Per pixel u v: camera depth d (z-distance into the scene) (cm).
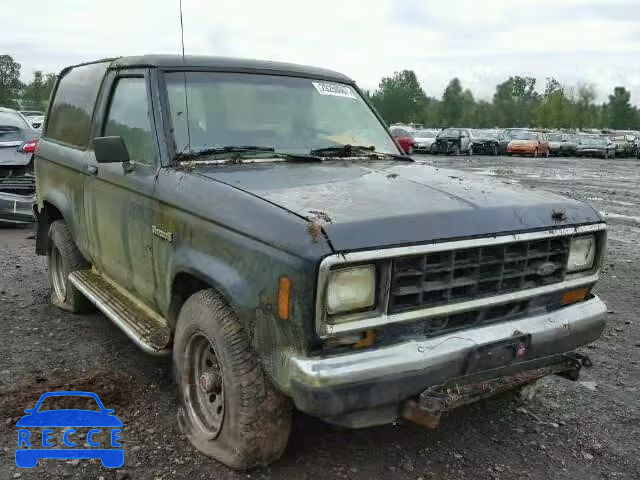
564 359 317
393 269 260
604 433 361
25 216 899
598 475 319
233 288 277
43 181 534
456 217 280
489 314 298
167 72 382
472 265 282
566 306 328
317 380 245
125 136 399
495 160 3194
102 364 430
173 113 365
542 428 363
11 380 400
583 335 324
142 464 311
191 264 306
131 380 405
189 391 332
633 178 2181
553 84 7850
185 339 321
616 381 432
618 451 342
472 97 8362
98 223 421
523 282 303
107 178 397
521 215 301
